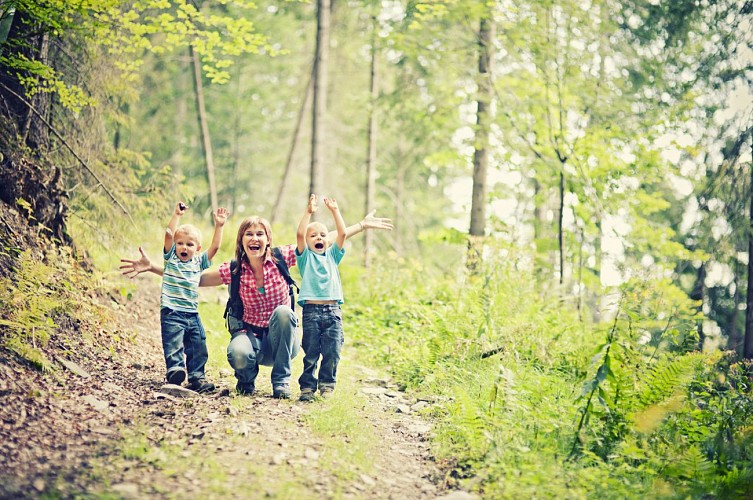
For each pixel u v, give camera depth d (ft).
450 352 26.89
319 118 51.19
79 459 14.49
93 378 20.02
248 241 20.94
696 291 40.40
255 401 20.22
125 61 32.99
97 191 31.60
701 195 38.78
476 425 18.02
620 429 19.36
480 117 43.50
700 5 40.91
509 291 32.86
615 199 44.01
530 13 40.34
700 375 24.98
